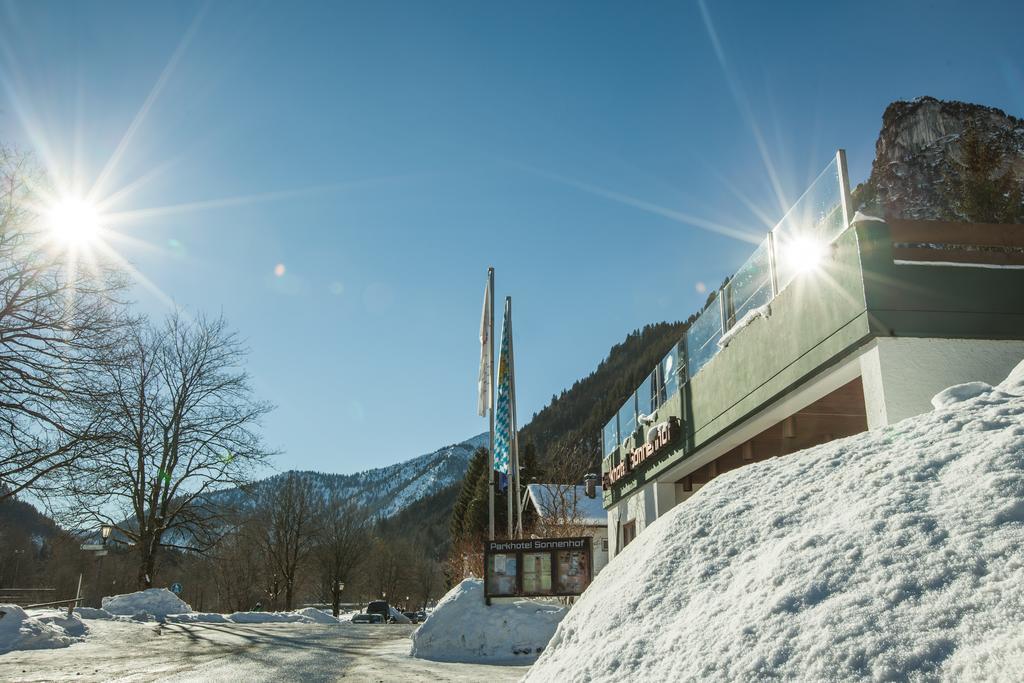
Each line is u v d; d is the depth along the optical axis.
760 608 4.66
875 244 9.88
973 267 9.94
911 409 9.31
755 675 4.02
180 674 10.09
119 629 18.36
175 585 30.41
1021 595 3.53
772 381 12.30
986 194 31.12
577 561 13.92
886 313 9.60
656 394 19.59
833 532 5.04
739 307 14.09
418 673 10.34
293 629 22.75
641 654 5.13
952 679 3.27
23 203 17.20
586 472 47.94
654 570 6.25
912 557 4.27
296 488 55.88
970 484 4.73
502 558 14.03
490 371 22.69
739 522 6.18
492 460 20.66
